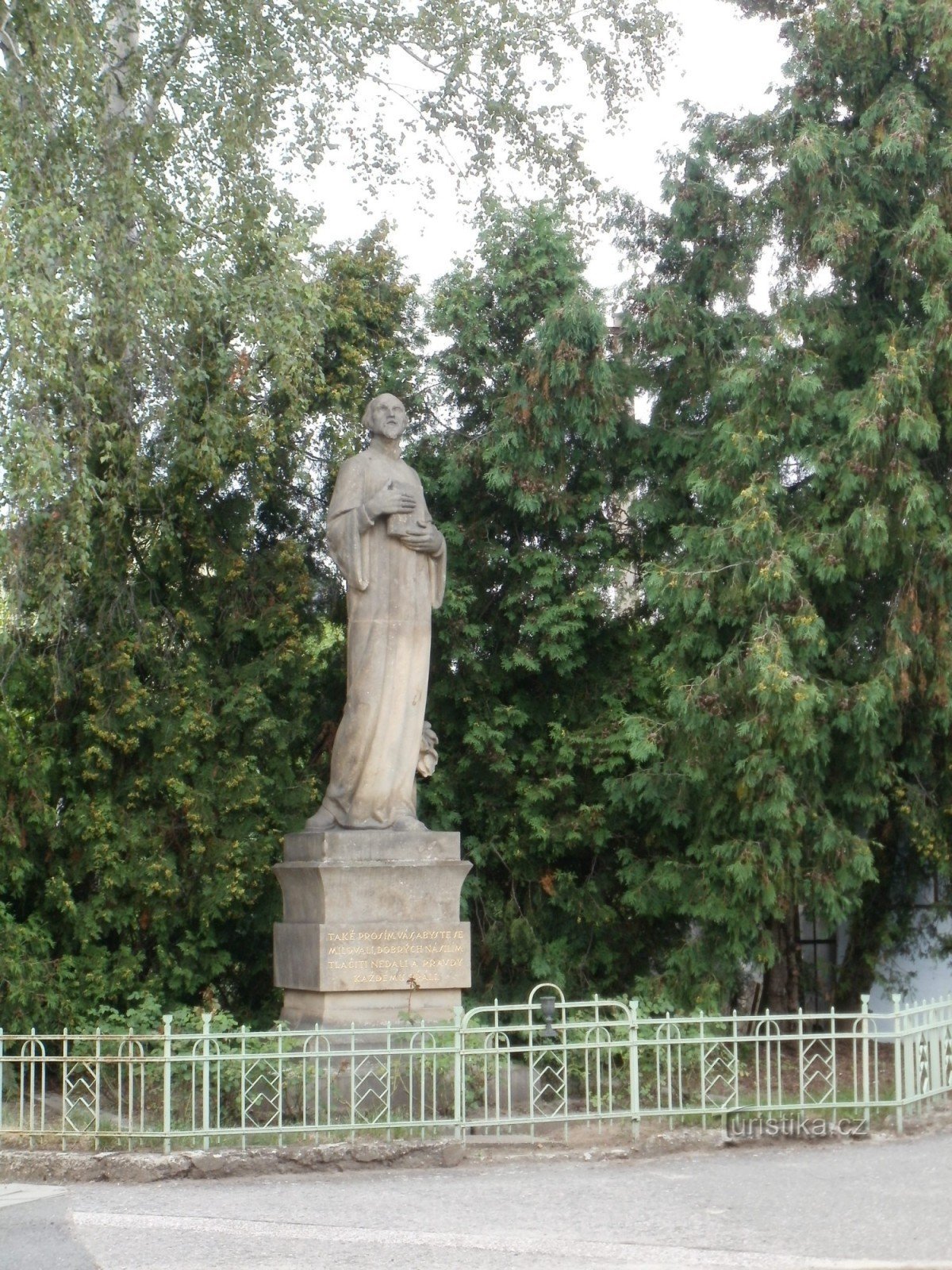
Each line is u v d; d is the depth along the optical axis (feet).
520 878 55.83
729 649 48.96
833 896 47.34
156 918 50.37
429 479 56.34
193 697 52.31
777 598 46.93
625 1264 25.30
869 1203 29.84
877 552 47.03
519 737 57.21
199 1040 36.19
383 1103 37.86
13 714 49.32
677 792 50.83
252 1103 35.60
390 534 45.47
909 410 46.09
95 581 51.67
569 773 55.06
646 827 54.95
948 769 49.96
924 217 47.37
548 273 56.75
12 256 41.68
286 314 50.39
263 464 53.88
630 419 55.26
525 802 54.90
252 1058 35.01
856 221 48.62
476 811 56.34
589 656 57.26
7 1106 38.55
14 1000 46.11
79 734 51.55
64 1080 35.04
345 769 45.47
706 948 49.85
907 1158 34.83
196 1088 36.99
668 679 49.60
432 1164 34.86
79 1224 28.78
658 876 50.75
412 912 43.78
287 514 58.90
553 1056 38.93
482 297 56.95
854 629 49.73
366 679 45.06
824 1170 33.60
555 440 53.62
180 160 51.57
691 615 49.73
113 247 46.80
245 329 50.52
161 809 51.96
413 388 58.29
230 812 52.42
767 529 47.16
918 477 46.65
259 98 52.85
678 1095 38.42
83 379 47.91
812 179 48.67
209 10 53.42
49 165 45.98
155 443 53.26
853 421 46.37
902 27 48.98
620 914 56.08
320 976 42.45
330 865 43.11
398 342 60.18
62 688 50.39
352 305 58.65
